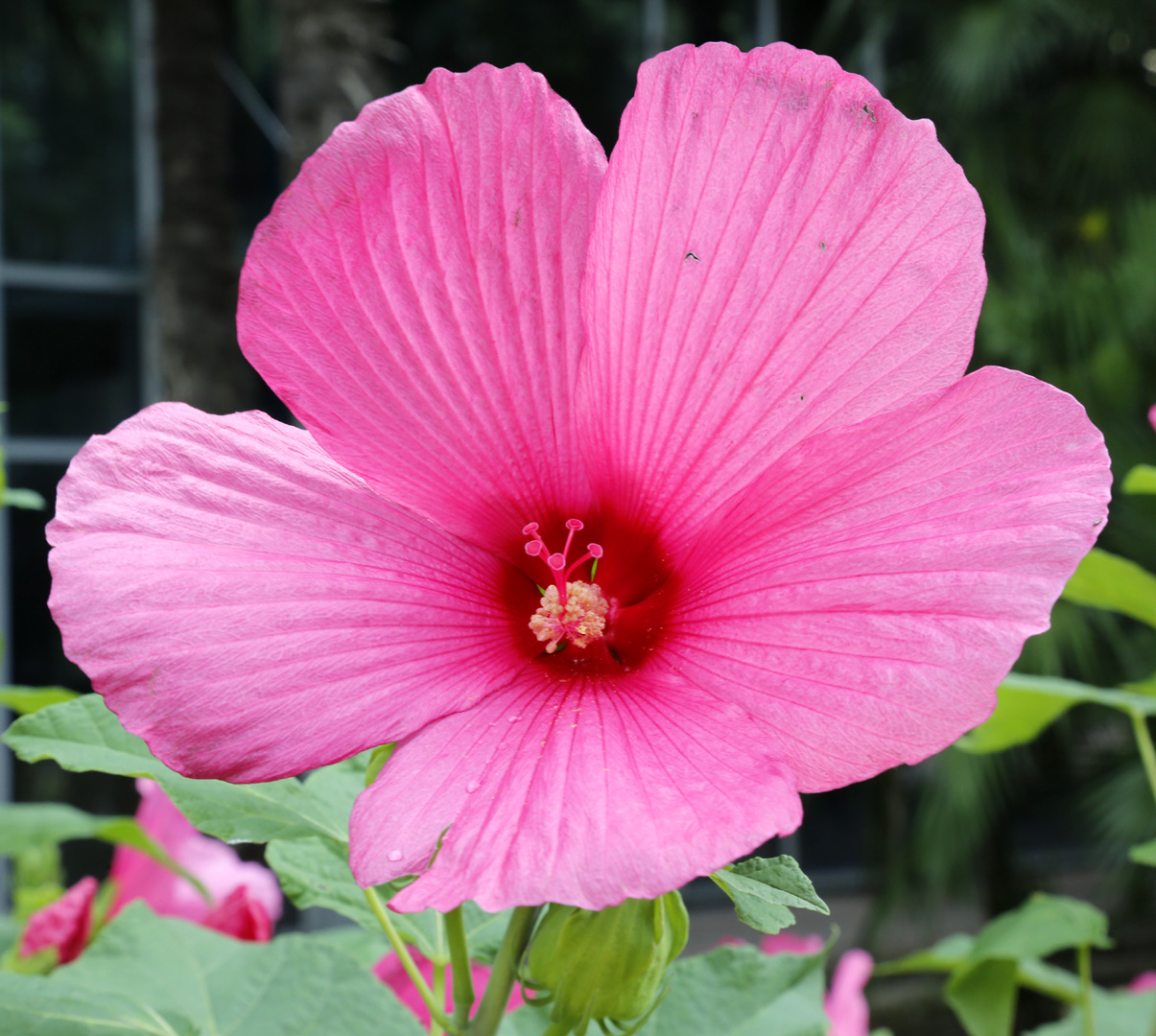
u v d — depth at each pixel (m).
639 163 0.38
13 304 2.50
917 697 0.34
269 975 0.45
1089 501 0.34
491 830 0.34
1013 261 2.58
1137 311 2.40
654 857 0.32
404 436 0.39
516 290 0.39
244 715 0.35
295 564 0.37
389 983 0.51
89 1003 0.42
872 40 2.66
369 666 0.36
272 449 0.38
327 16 1.58
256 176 2.38
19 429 2.50
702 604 0.38
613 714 0.37
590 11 2.71
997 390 0.36
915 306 0.37
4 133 2.50
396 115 0.37
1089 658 2.22
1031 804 2.53
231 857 0.61
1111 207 2.65
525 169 0.38
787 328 0.38
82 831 0.54
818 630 0.35
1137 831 2.25
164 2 2.15
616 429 0.40
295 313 0.38
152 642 0.35
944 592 0.34
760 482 0.38
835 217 0.37
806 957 0.49
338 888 0.45
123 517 0.36
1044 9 2.55
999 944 0.57
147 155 2.57
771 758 0.34
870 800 2.57
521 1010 0.47
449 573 0.39
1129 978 2.51
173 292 2.14
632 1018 0.39
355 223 0.38
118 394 2.56
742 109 0.37
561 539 0.41
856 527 0.36
